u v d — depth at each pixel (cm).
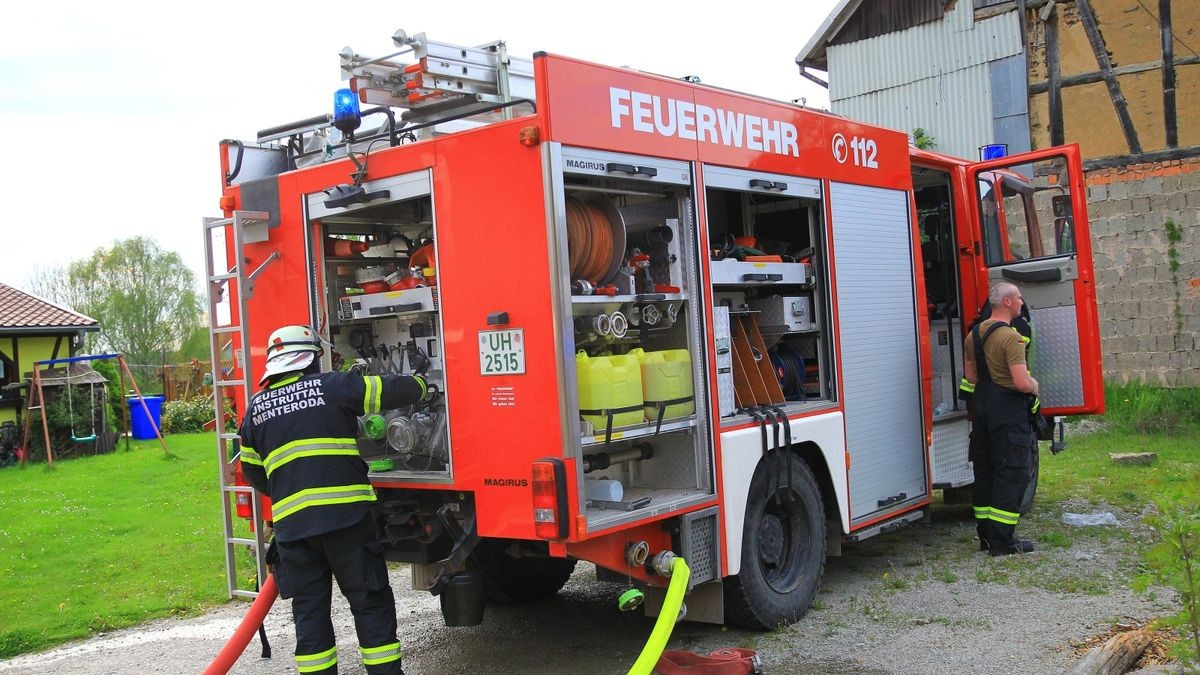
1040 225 707
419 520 458
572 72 401
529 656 486
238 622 591
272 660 511
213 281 505
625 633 518
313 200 478
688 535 447
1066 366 696
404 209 506
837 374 561
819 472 557
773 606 499
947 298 744
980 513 639
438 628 546
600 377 409
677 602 410
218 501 1045
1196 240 1232
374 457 486
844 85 1555
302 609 403
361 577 402
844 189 577
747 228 587
